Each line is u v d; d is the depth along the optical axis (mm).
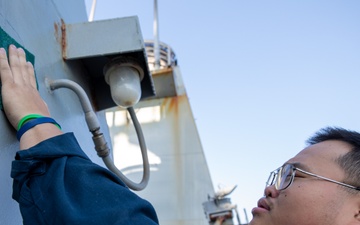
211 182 5082
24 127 1072
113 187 981
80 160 1042
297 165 1077
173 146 5043
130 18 1767
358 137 1094
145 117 5207
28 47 1388
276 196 1073
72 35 1784
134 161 4973
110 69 1763
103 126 2486
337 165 1035
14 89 1137
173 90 5145
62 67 1725
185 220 4707
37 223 918
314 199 1000
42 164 995
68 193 942
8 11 1249
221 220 4676
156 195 4832
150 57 5926
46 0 1649
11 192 1140
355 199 991
